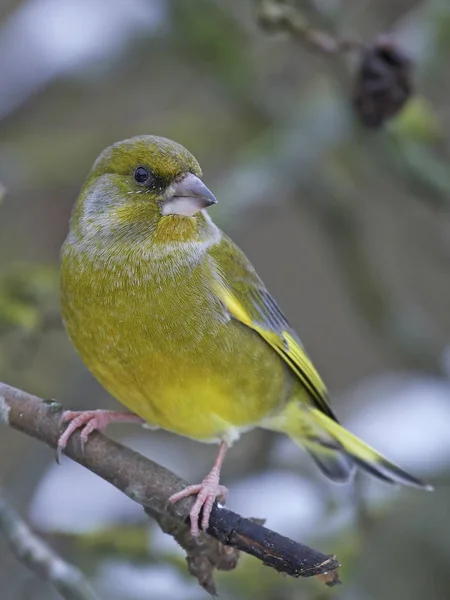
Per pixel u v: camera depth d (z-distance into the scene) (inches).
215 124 577.9
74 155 550.0
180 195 333.1
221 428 343.0
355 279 532.4
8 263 542.6
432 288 622.2
